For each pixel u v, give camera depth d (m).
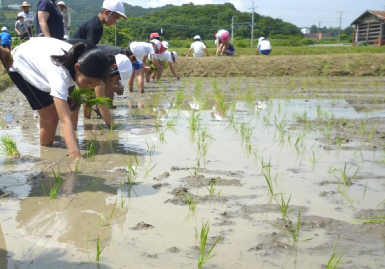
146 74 11.85
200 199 3.07
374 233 2.55
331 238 2.49
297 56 16.31
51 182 3.37
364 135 5.16
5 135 4.88
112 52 6.63
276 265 2.19
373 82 12.62
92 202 2.98
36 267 2.13
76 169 3.59
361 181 3.49
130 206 2.92
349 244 2.42
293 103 7.91
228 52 16.97
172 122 5.79
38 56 3.95
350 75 15.28
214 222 2.69
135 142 4.72
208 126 5.66
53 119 4.34
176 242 2.42
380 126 5.72
